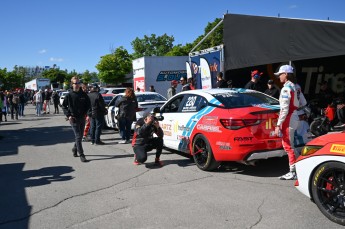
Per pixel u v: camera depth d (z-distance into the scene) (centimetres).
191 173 588
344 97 1033
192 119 619
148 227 372
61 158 749
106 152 803
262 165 626
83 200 467
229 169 606
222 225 370
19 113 2103
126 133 917
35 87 4906
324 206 374
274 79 1066
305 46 798
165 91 2020
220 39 3841
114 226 378
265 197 453
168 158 716
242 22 980
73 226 382
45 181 567
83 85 934
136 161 662
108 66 3806
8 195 499
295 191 473
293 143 515
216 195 468
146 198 466
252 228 360
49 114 2270
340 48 725
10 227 385
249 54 966
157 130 646
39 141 1019
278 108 545
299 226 360
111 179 567
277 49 873
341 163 348
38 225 388
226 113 544
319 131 908
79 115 709
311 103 985
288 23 834
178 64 2041
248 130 519
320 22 755
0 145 963
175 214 406
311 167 379
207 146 574
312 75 1066
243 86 1103
